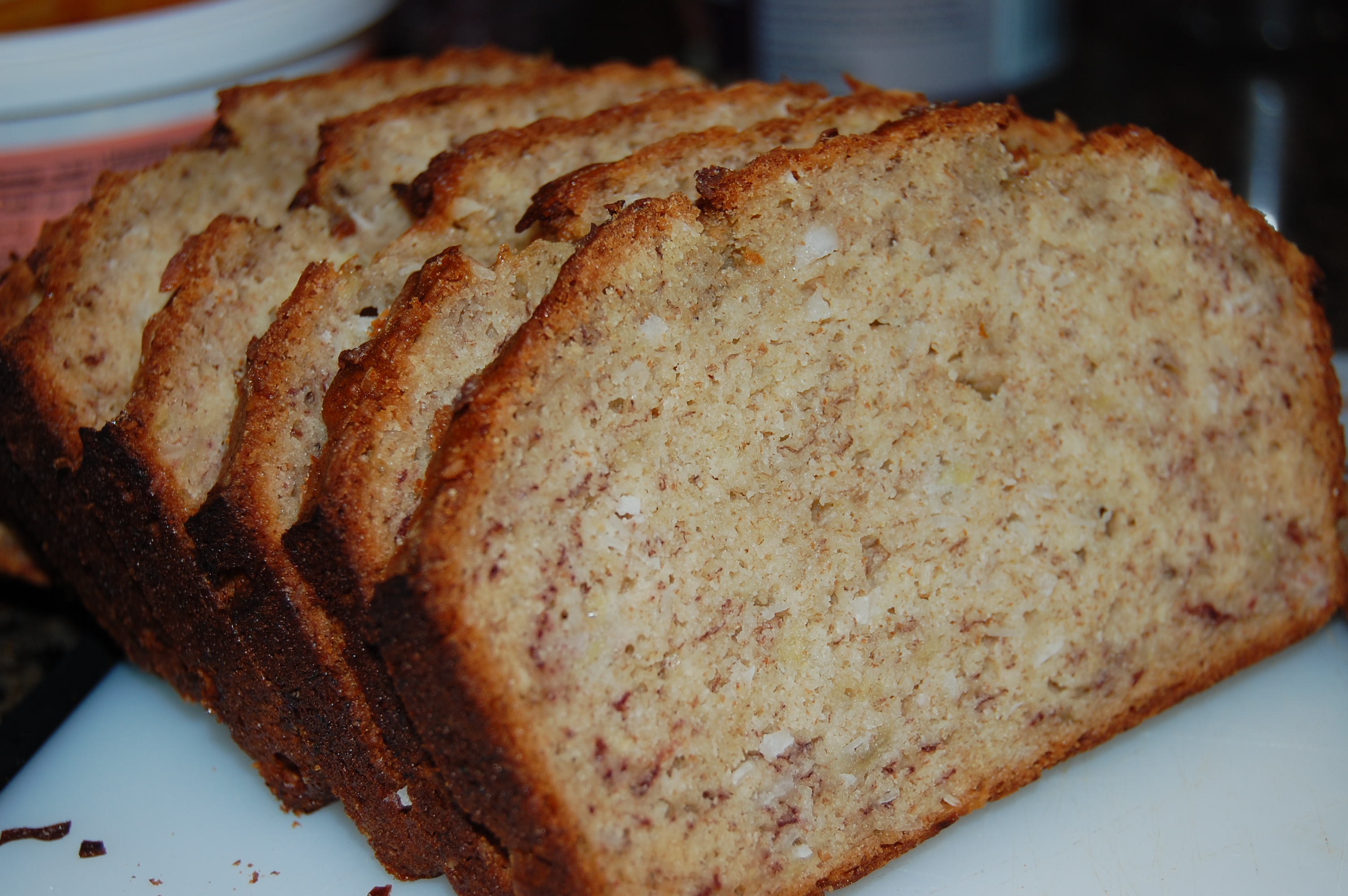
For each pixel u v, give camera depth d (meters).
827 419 0.24
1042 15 0.39
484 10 0.49
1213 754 0.25
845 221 0.24
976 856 0.24
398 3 0.34
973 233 0.25
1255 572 0.27
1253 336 0.27
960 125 0.25
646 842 0.23
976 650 0.25
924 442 0.25
